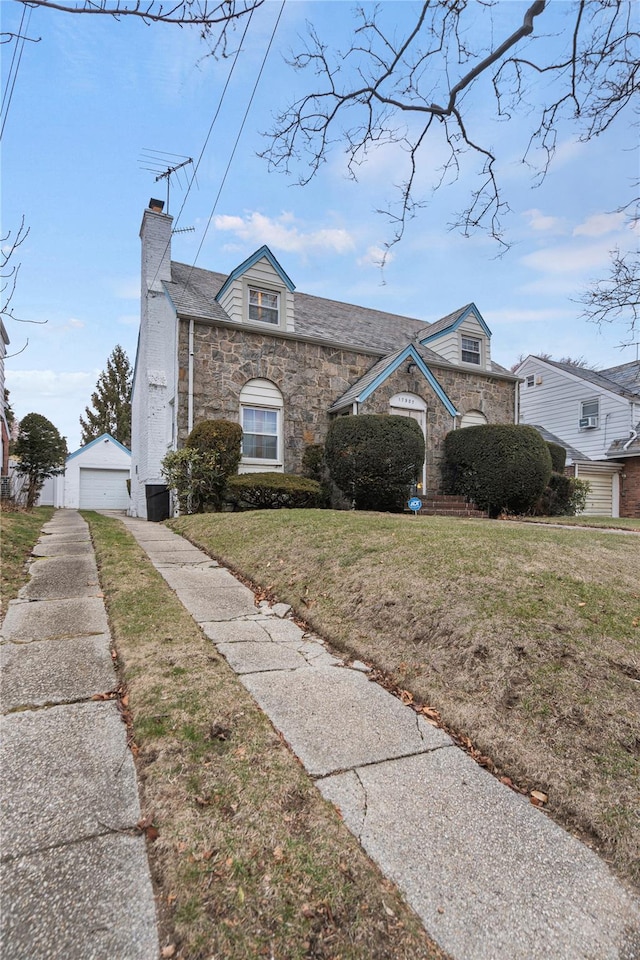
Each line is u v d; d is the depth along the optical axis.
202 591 4.60
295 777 1.96
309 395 11.30
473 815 1.83
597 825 1.80
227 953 1.24
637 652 2.80
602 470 16.11
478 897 1.46
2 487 12.69
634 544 5.05
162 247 11.91
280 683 2.81
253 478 9.47
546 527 7.00
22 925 1.29
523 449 10.71
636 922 1.42
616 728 2.28
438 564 4.17
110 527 8.35
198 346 10.09
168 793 1.80
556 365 18.91
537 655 2.83
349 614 3.78
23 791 1.80
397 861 1.58
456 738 2.36
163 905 1.36
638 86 3.27
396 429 9.81
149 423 11.60
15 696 2.50
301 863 1.53
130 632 3.38
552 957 1.29
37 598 4.15
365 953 1.27
